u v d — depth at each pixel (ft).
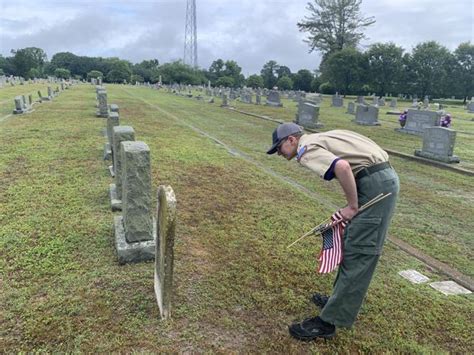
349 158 7.80
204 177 21.77
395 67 169.27
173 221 8.03
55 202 16.01
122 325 8.66
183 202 17.26
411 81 170.19
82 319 8.78
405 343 8.79
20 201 15.94
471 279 12.08
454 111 96.94
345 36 181.16
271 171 24.76
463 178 25.84
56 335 8.22
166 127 40.65
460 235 15.79
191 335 8.54
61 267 10.94
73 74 281.13
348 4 176.96
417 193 21.84
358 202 7.93
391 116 71.56
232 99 99.45
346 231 8.16
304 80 236.22
